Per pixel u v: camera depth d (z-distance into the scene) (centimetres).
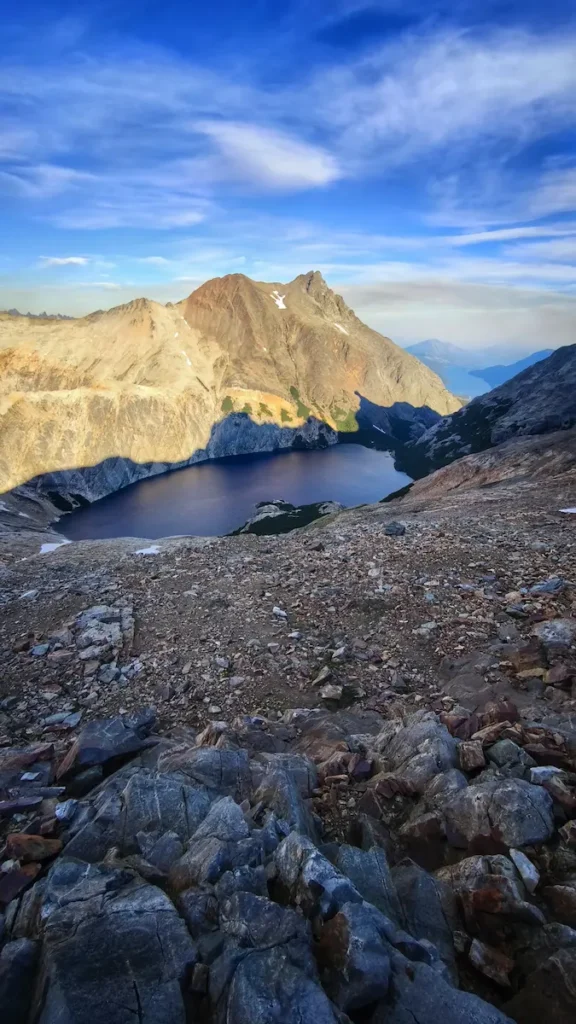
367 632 1659
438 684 1329
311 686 1397
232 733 1126
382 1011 473
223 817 724
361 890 623
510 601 1758
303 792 902
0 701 1406
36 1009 464
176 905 582
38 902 596
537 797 740
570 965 513
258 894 600
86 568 2900
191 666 1528
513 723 970
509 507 3894
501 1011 490
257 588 2142
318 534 3297
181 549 3133
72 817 838
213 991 482
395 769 922
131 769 974
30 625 1942
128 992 469
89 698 1395
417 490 9169
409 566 2223
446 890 645
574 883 619
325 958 518
